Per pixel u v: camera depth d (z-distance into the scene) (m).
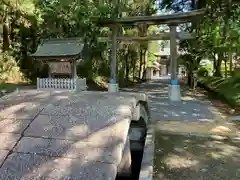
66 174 1.35
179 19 9.29
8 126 1.85
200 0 9.00
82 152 1.51
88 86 13.42
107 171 1.36
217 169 3.58
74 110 2.04
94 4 10.82
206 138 5.02
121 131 1.70
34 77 14.05
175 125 6.05
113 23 10.48
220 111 7.91
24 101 2.32
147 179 2.76
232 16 6.50
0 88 10.12
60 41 9.56
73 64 9.04
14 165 1.45
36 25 12.78
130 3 14.22
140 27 11.47
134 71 21.67
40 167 1.42
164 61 36.75
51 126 1.81
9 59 13.27
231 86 10.84
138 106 3.27
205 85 14.92
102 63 16.64
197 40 12.16
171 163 3.78
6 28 13.30
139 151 4.39
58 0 11.11
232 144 4.67
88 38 11.86
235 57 15.58
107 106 2.10
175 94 10.08
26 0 11.11
